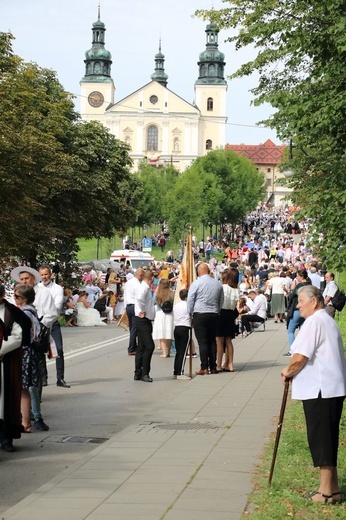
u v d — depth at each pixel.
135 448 10.25
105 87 165.50
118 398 15.29
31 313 12.09
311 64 14.45
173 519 7.17
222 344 18.09
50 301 15.21
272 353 21.73
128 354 22.67
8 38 37.22
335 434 7.96
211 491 8.07
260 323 30.28
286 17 14.58
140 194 106.69
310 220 15.14
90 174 48.00
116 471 9.01
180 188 103.19
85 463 9.43
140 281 22.42
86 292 35.75
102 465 9.30
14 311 10.88
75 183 44.78
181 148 163.12
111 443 10.57
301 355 7.95
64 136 46.38
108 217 49.91
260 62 16.05
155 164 161.50
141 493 8.05
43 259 43.53
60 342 16.62
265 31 14.74
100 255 92.12
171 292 21.95
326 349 7.97
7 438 10.89
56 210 44.88
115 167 50.25
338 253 13.52
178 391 15.19
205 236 119.38
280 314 33.03
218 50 165.88
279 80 16.31
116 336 28.75
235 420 12.14
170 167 131.00
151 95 162.88
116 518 7.25
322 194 13.64
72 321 34.00
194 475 8.76
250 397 14.37
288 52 13.90
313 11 13.58
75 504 7.72
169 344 22.23
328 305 21.02
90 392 15.98
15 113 35.41
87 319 34.22
